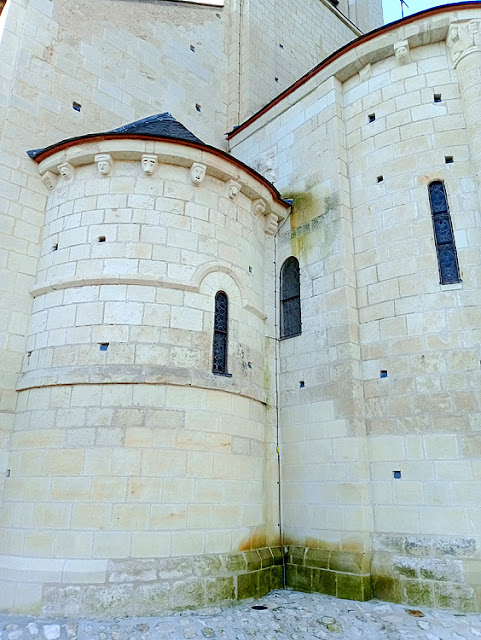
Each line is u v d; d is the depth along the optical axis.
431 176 10.36
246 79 16.58
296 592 9.58
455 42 10.80
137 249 9.62
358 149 11.59
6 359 9.48
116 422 8.53
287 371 11.41
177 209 10.13
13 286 9.89
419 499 8.91
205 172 10.45
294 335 11.50
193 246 10.09
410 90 11.10
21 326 9.81
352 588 8.90
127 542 8.02
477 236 9.66
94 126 12.48
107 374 8.73
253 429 10.32
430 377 9.32
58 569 7.81
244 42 17.25
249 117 15.85
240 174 11.05
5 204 10.15
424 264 9.93
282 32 18.62
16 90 11.04
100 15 13.49
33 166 10.78
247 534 9.48
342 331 10.41
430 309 9.64
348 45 11.88
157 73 14.61
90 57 12.89
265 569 9.58
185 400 9.09
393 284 10.20
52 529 8.09
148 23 14.80
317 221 11.70
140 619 7.53
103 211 9.90
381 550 9.05
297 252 11.98
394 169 10.84
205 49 16.47
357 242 11.03
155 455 8.55
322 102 12.38
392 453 9.40
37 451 8.63
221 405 9.57
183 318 9.52
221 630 7.43
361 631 7.54
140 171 10.20
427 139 10.61
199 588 8.26
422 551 8.64
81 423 8.55
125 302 9.27
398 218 10.49
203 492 8.86
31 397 9.10
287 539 10.34
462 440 8.77
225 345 10.18
